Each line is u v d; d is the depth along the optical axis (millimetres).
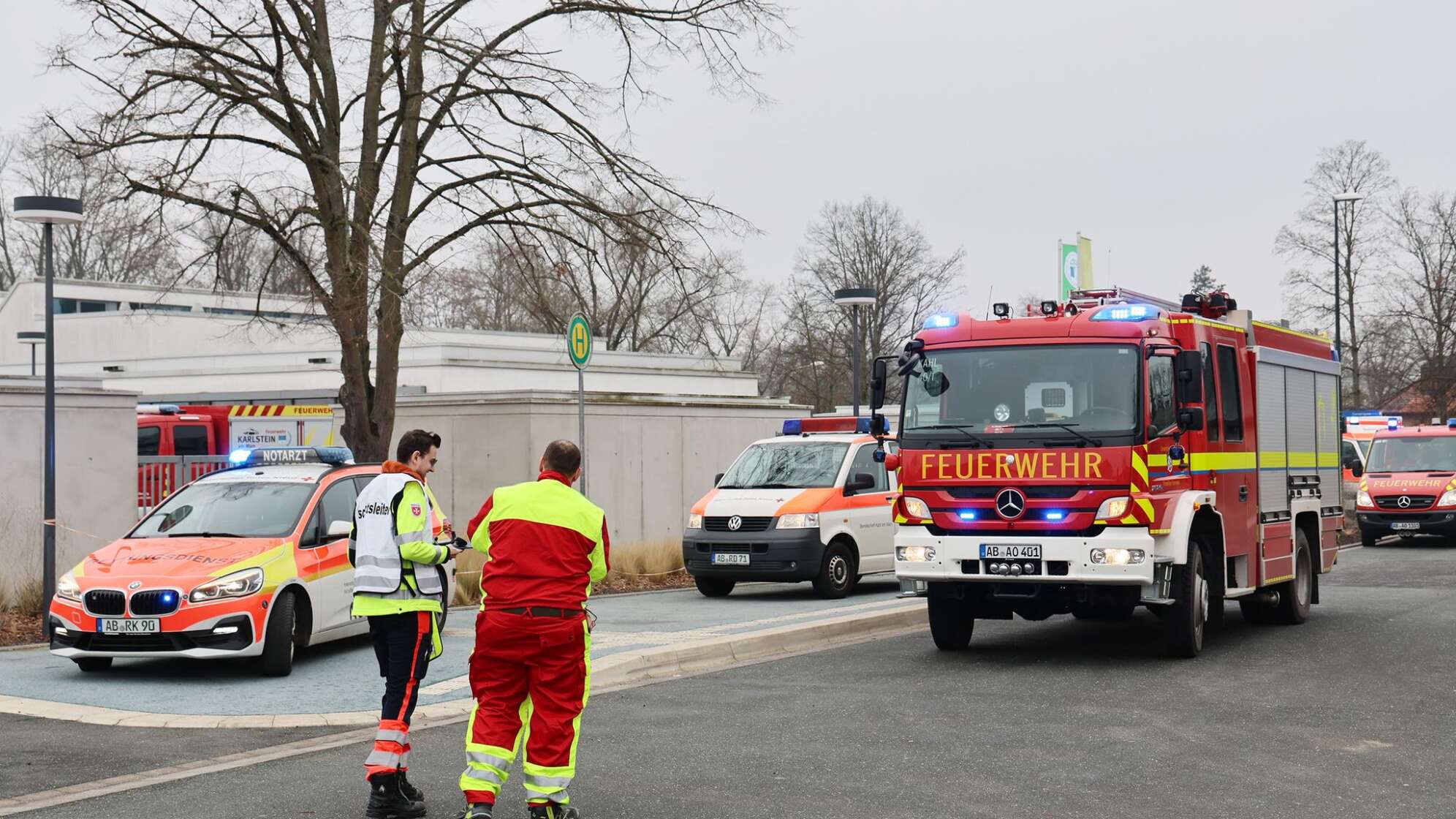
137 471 18031
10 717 10055
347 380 18688
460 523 23375
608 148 19438
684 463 25625
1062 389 11773
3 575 15812
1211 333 13008
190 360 41438
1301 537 15422
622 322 46281
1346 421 37344
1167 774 7945
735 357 48406
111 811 7324
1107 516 11461
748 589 20172
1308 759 8344
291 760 8609
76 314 55000
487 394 23141
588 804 7328
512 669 6820
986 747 8727
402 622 7336
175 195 17078
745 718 9758
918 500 12117
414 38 17922
